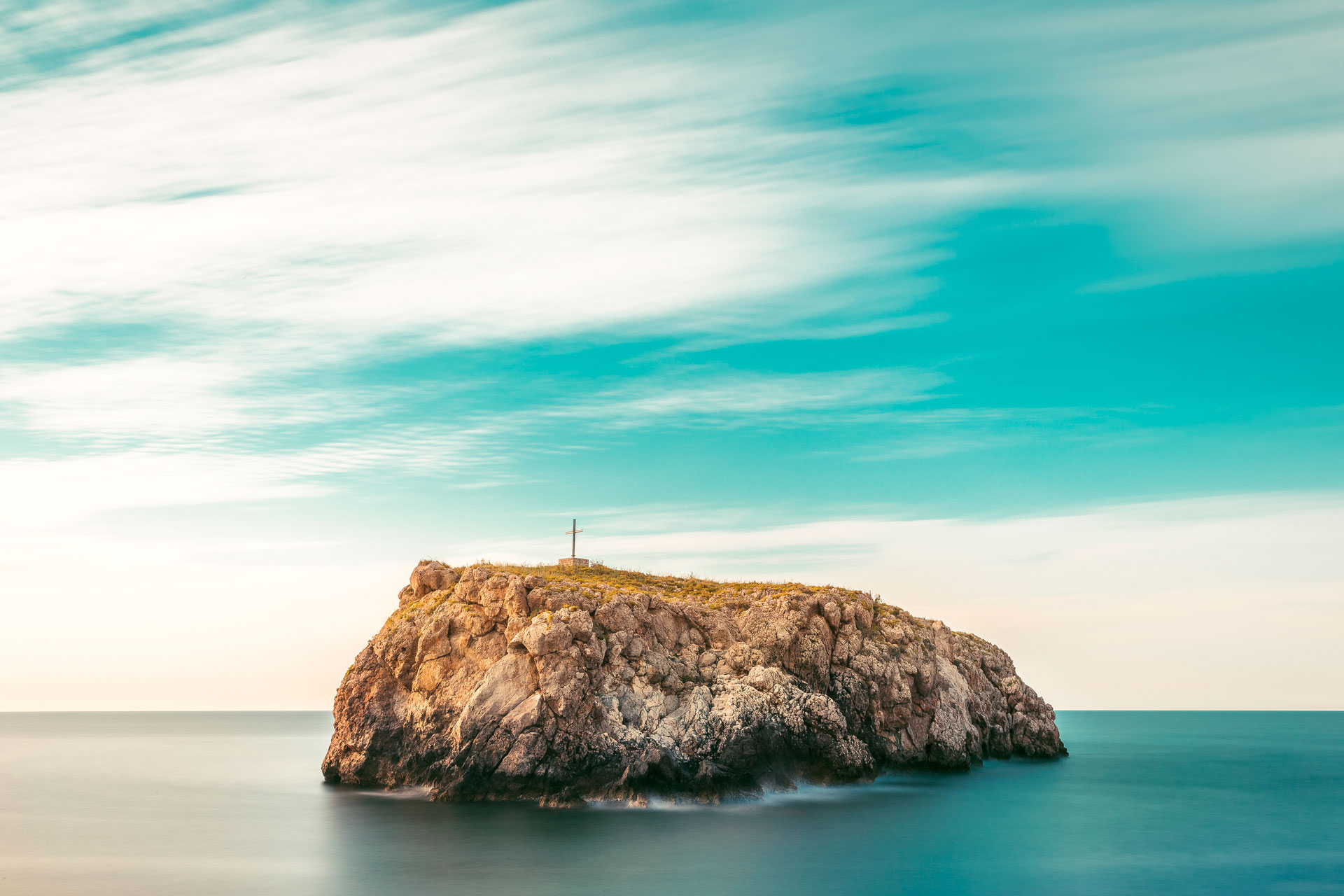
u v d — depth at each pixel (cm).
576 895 5388
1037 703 12375
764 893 5525
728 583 9875
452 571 8838
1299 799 9956
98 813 8644
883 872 6062
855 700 8881
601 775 7438
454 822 6994
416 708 8169
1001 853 6712
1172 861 6706
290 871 5981
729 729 7812
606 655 7906
